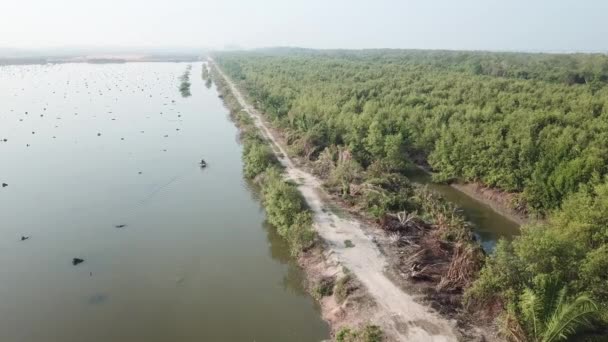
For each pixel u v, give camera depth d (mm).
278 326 28375
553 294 23266
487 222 43469
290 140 64312
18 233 40125
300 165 55688
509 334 23875
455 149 51469
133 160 61469
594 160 37719
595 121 48906
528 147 44312
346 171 47688
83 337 27328
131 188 51312
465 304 27422
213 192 50906
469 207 47094
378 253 34062
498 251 27969
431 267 31484
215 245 38875
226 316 29344
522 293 24844
